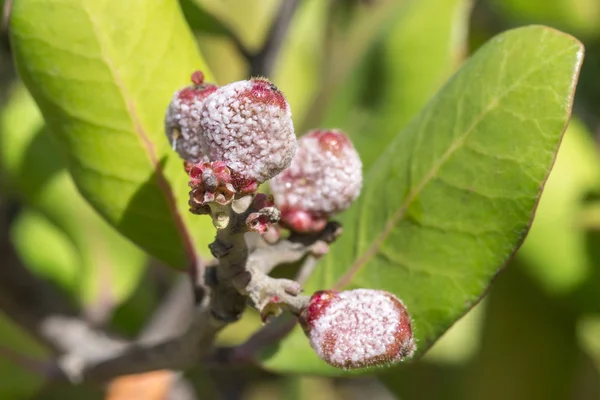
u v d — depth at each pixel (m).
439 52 0.30
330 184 0.22
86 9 0.23
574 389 0.39
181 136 0.21
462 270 0.23
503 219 0.23
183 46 0.24
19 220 0.40
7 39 0.26
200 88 0.21
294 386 0.47
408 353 0.21
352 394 0.51
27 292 0.30
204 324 0.23
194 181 0.20
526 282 0.36
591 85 0.43
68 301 0.37
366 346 0.20
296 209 0.22
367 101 0.31
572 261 0.34
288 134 0.20
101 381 0.28
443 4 0.30
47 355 0.30
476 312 0.39
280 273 0.27
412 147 0.24
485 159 0.23
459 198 0.23
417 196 0.24
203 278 0.22
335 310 0.20
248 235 0.23
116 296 0.35
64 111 0.24
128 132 0.24
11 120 0.34
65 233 0.34
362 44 0.35
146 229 0.24
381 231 0.24
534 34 0.23
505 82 0.23
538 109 0.23
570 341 0.37
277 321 0.25
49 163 0.33
